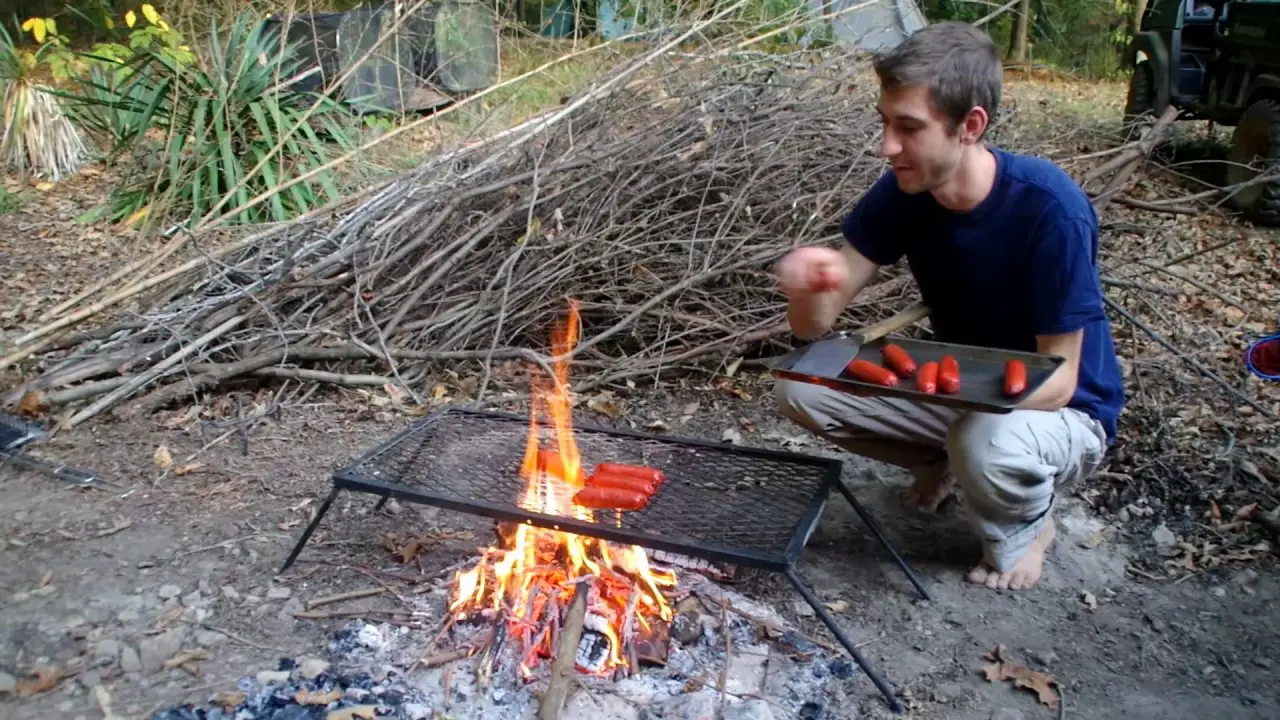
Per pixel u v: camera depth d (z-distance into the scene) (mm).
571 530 2299
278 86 6562
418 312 4371
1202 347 4516
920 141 2275
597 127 4805
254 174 6270
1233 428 3705
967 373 2484
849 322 4449
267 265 4684
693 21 5043
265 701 2295
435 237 4531
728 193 4613
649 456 2816
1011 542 2738
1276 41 6719
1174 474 3354
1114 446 3551
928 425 2842
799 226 4516
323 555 2936
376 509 3172
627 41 5441
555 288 4410
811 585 2812
